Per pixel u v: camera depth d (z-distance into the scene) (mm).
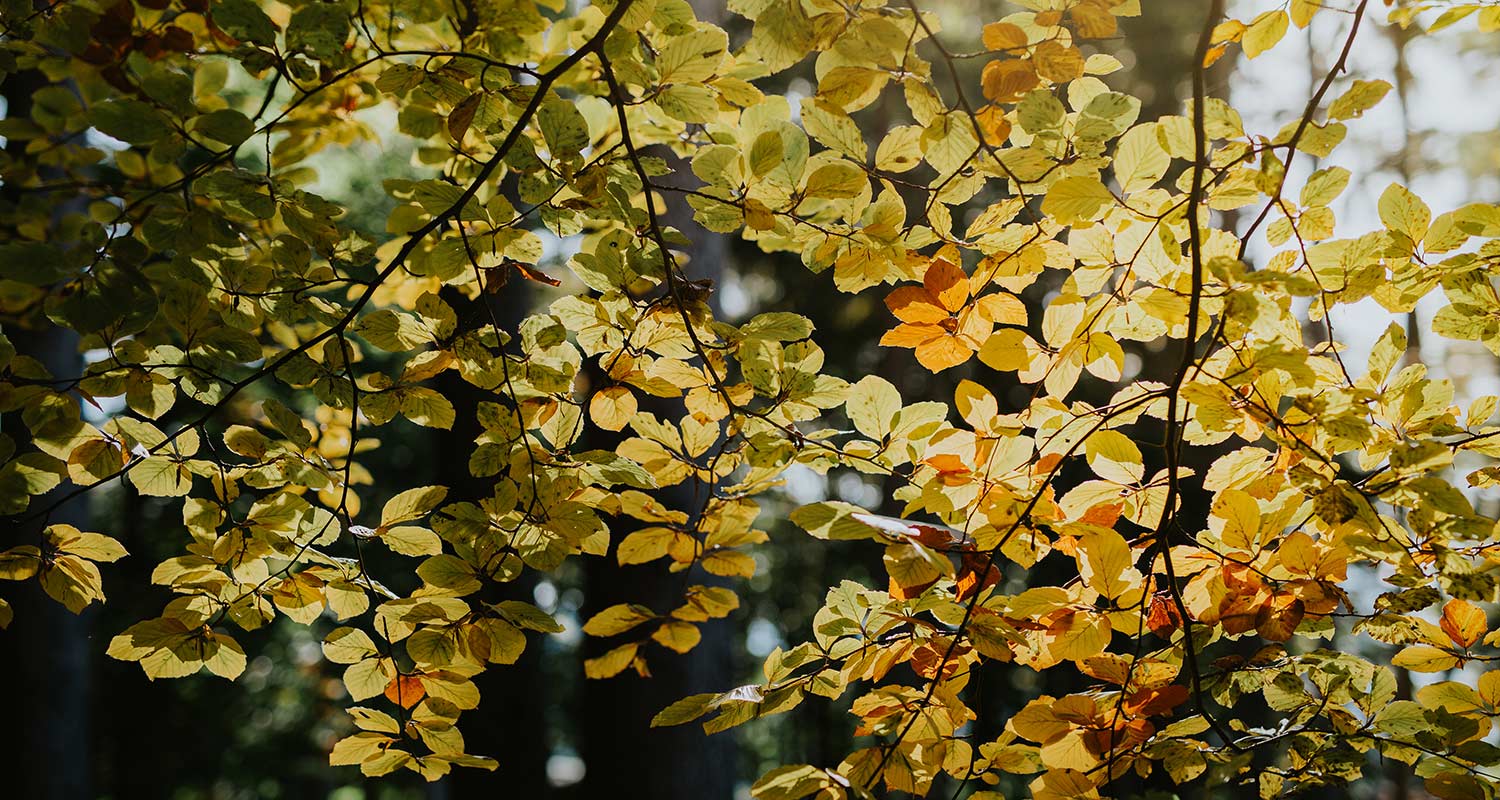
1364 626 3596
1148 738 3592
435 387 5324
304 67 3561
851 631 3598
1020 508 3578
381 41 3920
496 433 3572
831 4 3471
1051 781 3584
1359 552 3549
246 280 3627
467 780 7012
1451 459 3457
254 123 3570
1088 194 3510
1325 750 3568
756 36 3479
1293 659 3615
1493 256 3527
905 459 3613
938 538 3518
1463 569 3459
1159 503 3607
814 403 3605
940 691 3596
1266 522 3557
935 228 3635
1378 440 3582
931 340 3611
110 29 3699
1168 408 3516
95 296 3592
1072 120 3551
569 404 3619
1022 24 3518
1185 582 3611
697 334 3613
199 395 3646
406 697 3598
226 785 19922
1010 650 3533
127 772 17719
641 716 6219
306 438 3596
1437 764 3596
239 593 3635
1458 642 3594
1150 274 3578
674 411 6105
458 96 3609
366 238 3637
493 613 3553
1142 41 9312
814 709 18891
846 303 13125
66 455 3600
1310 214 3545
